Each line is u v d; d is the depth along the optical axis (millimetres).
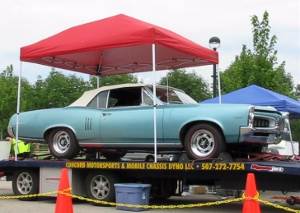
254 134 8492
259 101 12211
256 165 7918
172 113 8922
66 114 10086
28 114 10602
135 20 9641
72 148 9953
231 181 8484
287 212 8953
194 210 9094
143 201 8859
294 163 8328
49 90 30281
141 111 9305
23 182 10656
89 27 9938
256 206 6469
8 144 12727
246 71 17000
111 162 9219
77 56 11500
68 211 7375
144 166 8812
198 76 32625
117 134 9469
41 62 11055
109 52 11758
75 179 9789
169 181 9625
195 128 8625
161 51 11016
